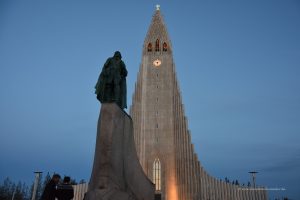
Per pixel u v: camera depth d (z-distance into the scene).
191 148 61.69
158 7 79.69
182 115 65.12
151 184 14.73
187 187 58.94
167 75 69.75
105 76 14.19
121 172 12.55
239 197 57.56
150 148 62.91
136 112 66.31
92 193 11.41
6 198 80.44
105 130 12.51
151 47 74.19
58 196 11.52
